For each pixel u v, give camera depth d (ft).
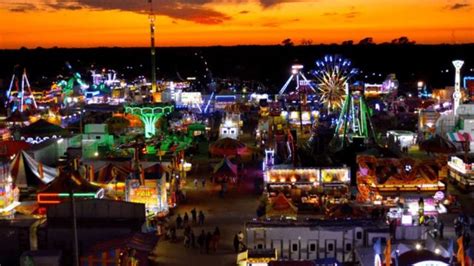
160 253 121.08
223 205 161.58
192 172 207.92
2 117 319.68
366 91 429.79
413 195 148.15
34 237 112.06
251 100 407.64
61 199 137.39
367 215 130.11
